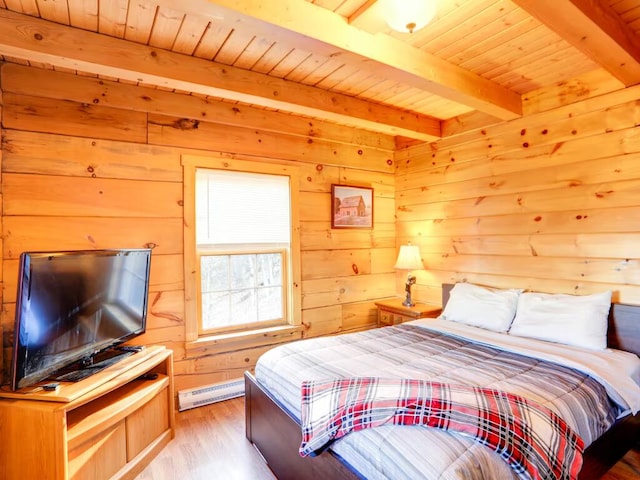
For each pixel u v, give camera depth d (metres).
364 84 2.69
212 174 2.96
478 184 3.22
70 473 1.63
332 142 3.59
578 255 2.56
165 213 2.72
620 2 1.73
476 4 1.74
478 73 2.50
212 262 3.00
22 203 2.25
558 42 2.11
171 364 2.34
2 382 2.09
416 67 2.15
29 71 2.26
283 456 1.85
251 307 3.19
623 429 1.94
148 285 2.48
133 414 2.00
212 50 2.16
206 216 2.93
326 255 3.55
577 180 2.57
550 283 2.72
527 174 2.86
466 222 3.32
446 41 2.09
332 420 1.46
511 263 2.97
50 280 1.75
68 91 2.37
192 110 2.79
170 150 2.74
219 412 2.70
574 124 2.58
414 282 3.60
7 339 2.18
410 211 3.89
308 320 3.43
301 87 2.66
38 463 1.60
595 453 1.69
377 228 3.93
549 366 1.92
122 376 1.95
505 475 1.18
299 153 3.37
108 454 1.83
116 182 2.55
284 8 1.63
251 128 3.10
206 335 2.96
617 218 2.38
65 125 2.39
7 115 2.22
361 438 1.36
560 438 1.33
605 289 2.43
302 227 3.39
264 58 2.27
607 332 2.32
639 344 2.21
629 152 2.33
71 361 1.89
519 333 2.47
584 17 1.63
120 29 1.92
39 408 1.59
